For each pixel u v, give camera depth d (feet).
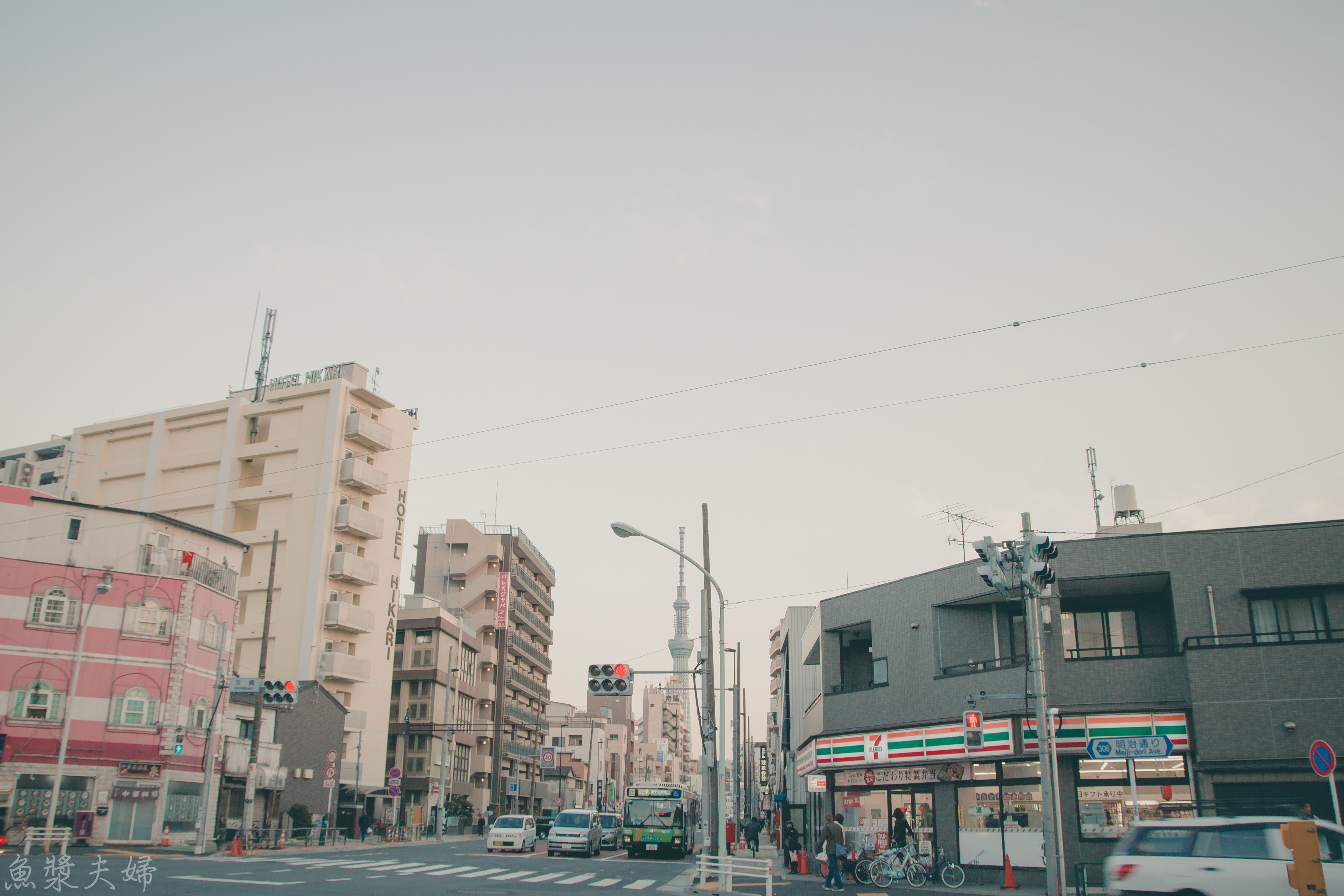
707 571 87.76
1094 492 119.65
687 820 139.23
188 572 135.54
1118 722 81.30
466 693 266.98
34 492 129.49
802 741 149.38
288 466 210.18
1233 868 45.34
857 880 86.84
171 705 129.70
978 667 93.40
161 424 223.92
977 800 88.38
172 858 97.50
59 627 123.95
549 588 358.84
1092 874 79.46
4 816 114.32
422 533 303.07
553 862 113.29
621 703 544.21
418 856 115.44
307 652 195.31
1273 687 76.64
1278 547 82.02
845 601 110.52
